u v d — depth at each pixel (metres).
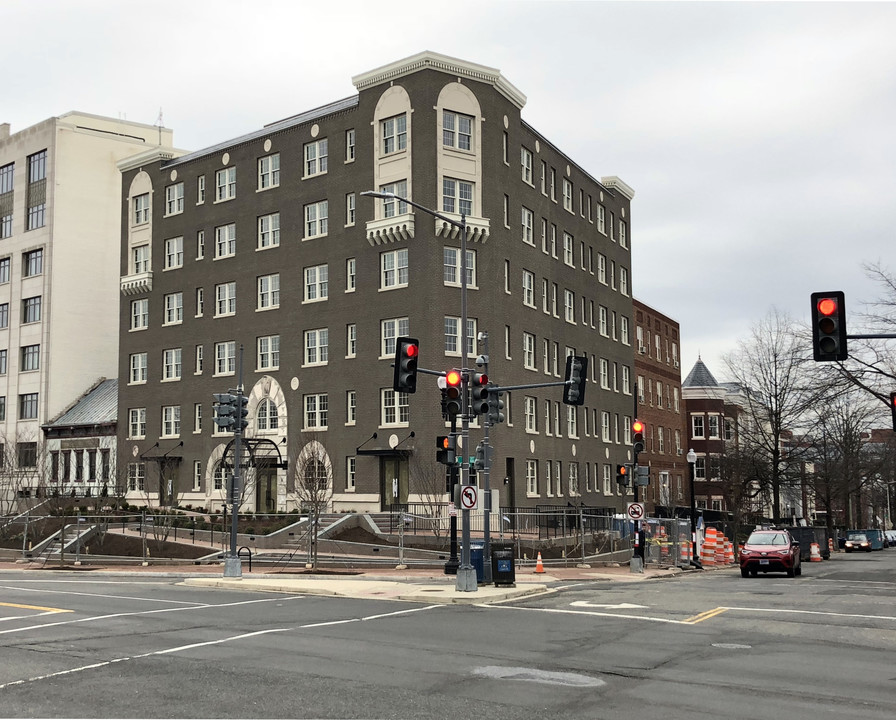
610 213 72.88
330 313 54.03
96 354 76.00
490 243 51.72
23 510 58.50
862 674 12.73
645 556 41.06
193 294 61.81
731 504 78.19
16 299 77.12
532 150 58.41
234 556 29.59
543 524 43.62
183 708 10.41
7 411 76.38
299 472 49.88
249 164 59.59
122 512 51.84
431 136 50.34
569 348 62.59
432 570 33.97
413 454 49.00
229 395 30.28
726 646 15.32
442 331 49.69
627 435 72.06
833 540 78.31
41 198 76.25
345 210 53.88
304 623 18.27
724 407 87.69
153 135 82.25
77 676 12.28
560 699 10.99
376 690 11.44
